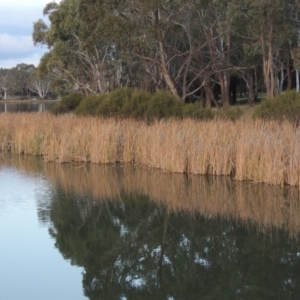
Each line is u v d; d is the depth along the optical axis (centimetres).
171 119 2336
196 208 1382
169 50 3950
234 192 1523
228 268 966
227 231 1184
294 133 1653
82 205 1413
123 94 2881
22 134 2417
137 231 1195
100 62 4453
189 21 3606
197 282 912
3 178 1778
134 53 3325
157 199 1479
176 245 1104
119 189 1605
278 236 1141
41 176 1820
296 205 1372
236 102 4991
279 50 3803
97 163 2059
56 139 2220
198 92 4819
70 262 991
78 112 3011
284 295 846
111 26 3114
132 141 2059
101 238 1144
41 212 1333
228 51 3719
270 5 3167
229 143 1750
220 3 3384
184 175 1780
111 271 960
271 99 2536
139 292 872
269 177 1573
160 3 3134
